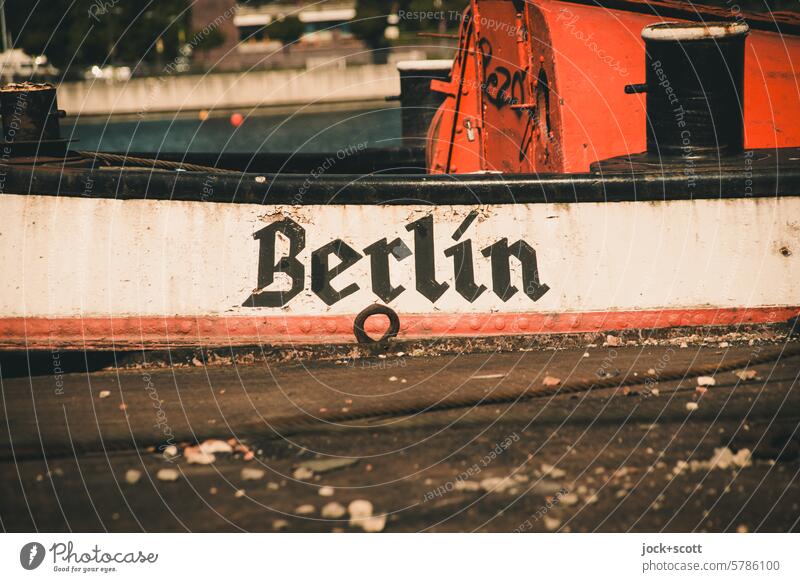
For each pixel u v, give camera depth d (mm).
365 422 5027
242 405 5316
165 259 6180
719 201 6285
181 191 6141
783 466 4363
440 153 9250
